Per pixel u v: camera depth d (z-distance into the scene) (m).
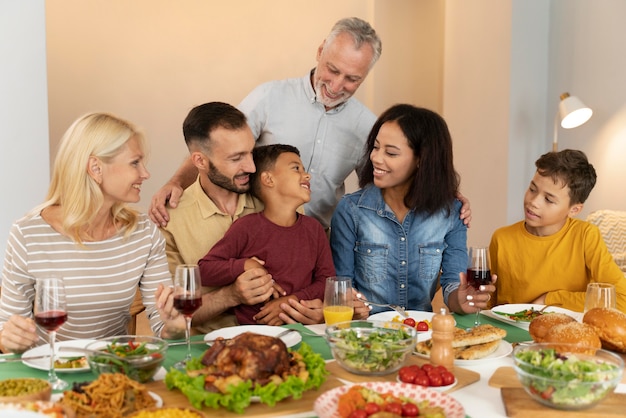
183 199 2.49
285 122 2.97
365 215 2.50
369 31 2.75
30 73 3.03
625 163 4.45
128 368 1.46
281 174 2.34
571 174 2.47
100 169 1.95
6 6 2.97
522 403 1.39
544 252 2.58
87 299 2.02
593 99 4.70
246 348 1.42
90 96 5.59
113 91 5.64
